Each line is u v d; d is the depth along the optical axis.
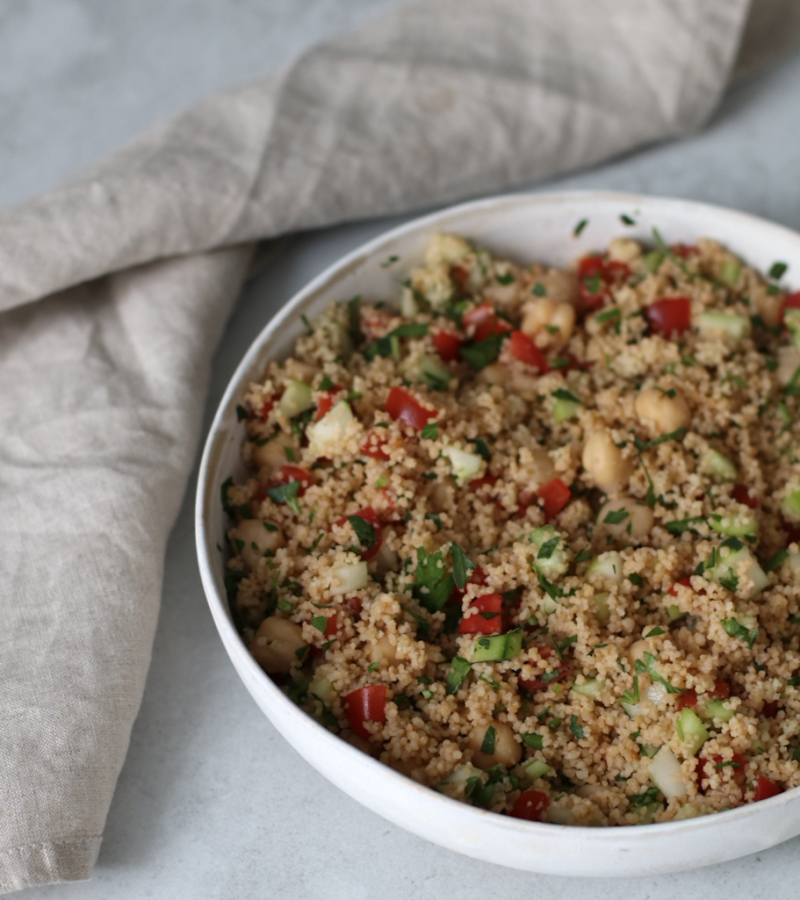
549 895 0.36
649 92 0.48
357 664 0.36
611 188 0.48
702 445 0.39
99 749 0.36
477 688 0.35
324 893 0.36
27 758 0.36
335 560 0.37
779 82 0.51
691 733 0.35
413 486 0.38
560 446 0.40
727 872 0.36
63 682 0.37
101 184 0.44
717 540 0.37
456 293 0.42
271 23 0.55
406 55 0.48
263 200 0.45
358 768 0.33
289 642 0.36
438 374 0.40
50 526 0.39
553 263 0.44
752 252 0.42
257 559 0.38
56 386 0.42
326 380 0.39
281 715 0.34
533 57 0.48
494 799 0.35
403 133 0.47
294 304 0.40
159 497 0.40
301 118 0.46
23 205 0.44
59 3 0.57
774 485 0.39
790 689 0.35
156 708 0.39
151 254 0.44
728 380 0.40
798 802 0.33
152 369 0.43
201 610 0.41
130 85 0.53
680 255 0.43
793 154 0.49
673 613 0.37
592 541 0.38
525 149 0.47
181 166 0.45
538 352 0.41
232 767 0.38
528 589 0.37
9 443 0.41
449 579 0.37
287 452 0.39
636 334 0.41
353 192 0.46
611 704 0.36
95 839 0.36
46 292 0.43
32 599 0.38
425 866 0.36
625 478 0.39
